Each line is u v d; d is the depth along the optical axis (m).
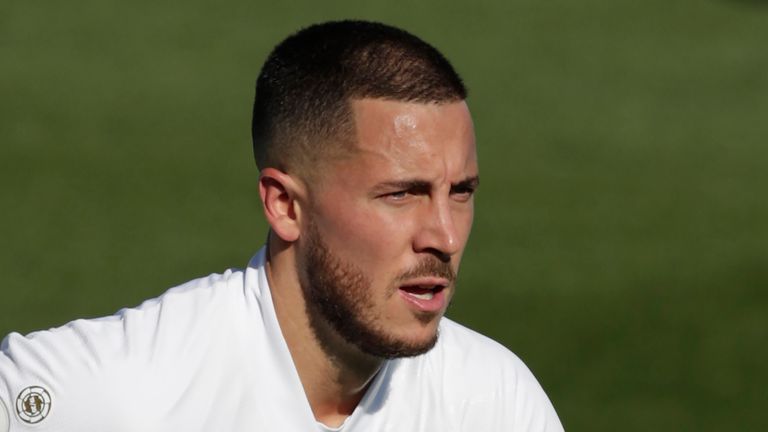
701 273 38.59
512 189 44.31
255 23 60.84
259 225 41.62
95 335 10.92
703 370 32.94
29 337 11.03
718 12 65.31
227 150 47.41
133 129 48.78
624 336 34.56
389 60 10.36
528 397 12.00
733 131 50.81
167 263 39.06
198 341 11.02
